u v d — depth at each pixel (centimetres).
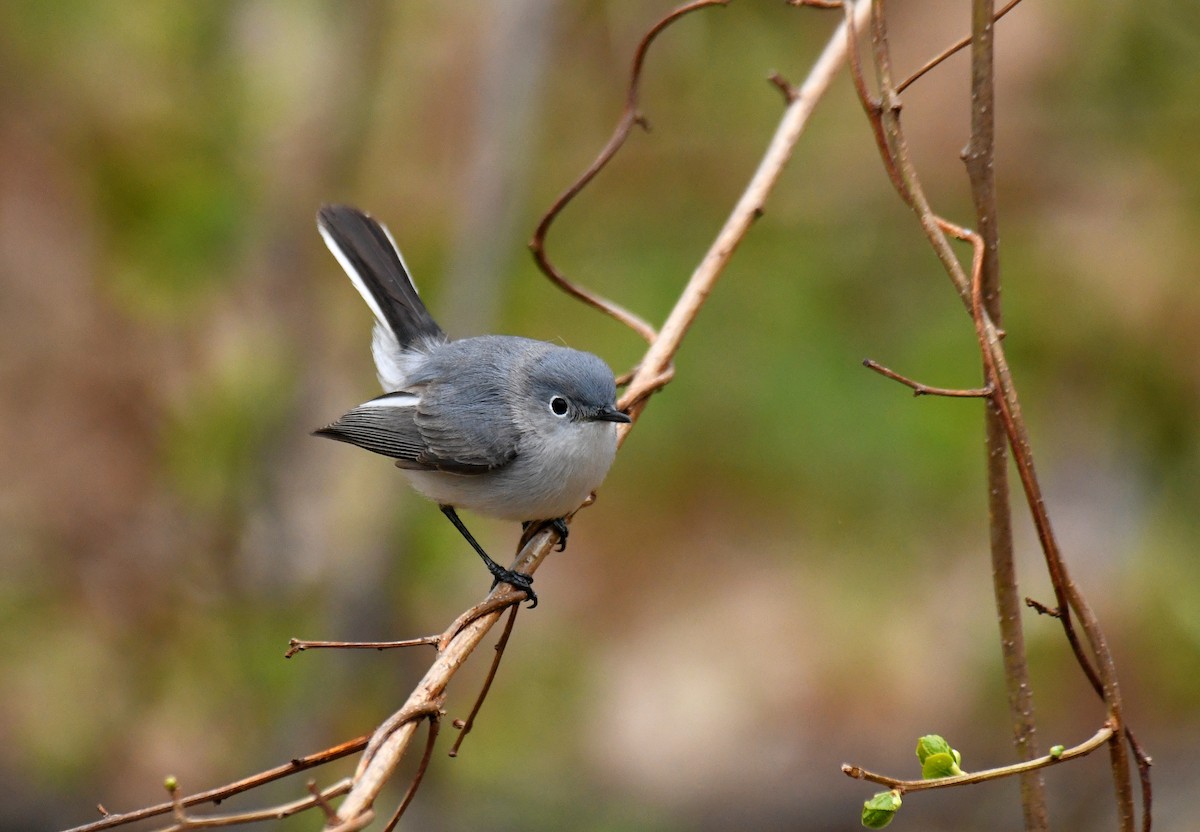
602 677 1292
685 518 1359
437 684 518
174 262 1171
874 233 1266
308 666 1147
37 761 1155
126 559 1175
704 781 1214
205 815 1137
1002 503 563
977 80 539
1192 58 1167
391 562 1121
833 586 1301
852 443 1214
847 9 579
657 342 721
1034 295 1189
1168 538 1177
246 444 1180
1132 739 519
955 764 488
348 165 1223
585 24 1305
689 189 1320
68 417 1191
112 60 1216
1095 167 1211
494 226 1141
